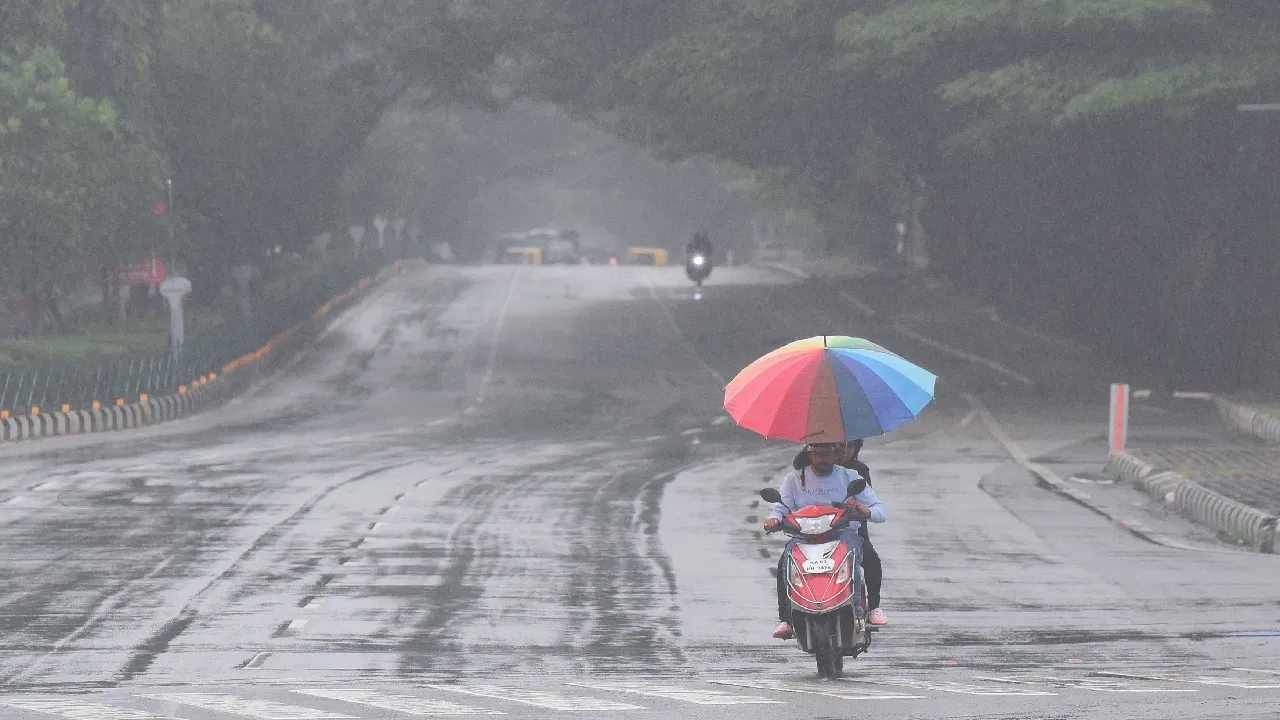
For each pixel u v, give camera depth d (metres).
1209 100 159.00
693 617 49.06
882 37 177.12
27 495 83.69
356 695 33.66
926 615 49.59
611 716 29.47
